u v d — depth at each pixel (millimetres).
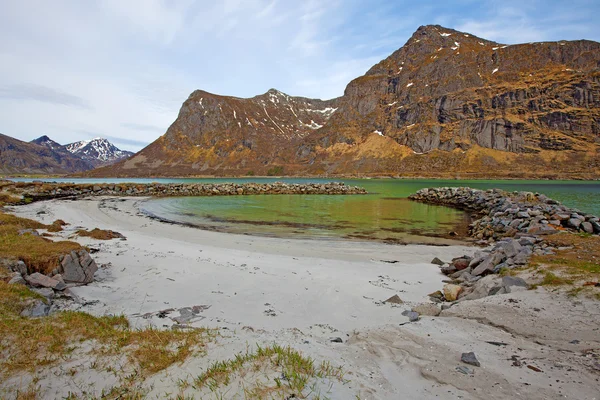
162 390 4887
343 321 9070
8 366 5488
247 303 10438
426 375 5398
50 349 6117
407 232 26219
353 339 7254
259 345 6516
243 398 4473
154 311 9469
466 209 43531
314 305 10383
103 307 9477
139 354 6090
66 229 22031
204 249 18375
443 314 9281
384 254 18672
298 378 4914
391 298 10984
